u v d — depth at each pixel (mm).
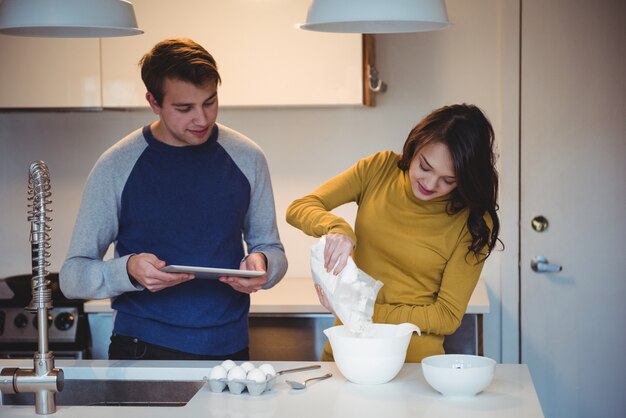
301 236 3742
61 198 3777
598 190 3590
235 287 2256
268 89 3311
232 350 2369
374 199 2271
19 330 3273
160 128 2350
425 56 3621
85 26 1854
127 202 2305
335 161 3699
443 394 1842
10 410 1829
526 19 3562
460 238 2178
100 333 3254
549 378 3670
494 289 3678
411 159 2182
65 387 2082
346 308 2021
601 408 3658
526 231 3637
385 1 1787
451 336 3156
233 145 2420
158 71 2191
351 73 3281
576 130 3580
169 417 1716
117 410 1785
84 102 3336
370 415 1709
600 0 3531
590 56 3553
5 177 3797
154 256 2129
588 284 3623
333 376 2012
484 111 3617
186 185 2322
